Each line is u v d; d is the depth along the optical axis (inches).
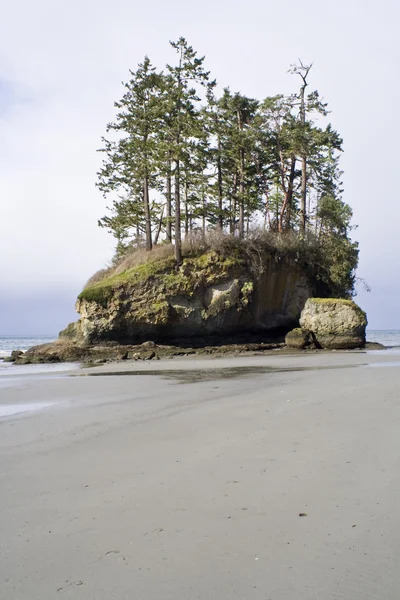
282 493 212.1
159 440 314.7
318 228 1863.9
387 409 379.6
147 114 1615.4
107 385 654.5
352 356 1080.8
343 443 284.5
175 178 1510.8
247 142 1695.4
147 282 1423.5
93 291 1424.7
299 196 1971.0
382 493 206.8
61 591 143.6
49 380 755.4
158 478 238.7
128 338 1451.8
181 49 1519.4
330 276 1652.3
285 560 156.6
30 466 267.6
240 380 646.5
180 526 183.9
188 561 158.4
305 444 286.5
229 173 1872.5
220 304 1448.1
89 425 374.0
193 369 869.8
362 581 142.9
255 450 279.3
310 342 1371.8
